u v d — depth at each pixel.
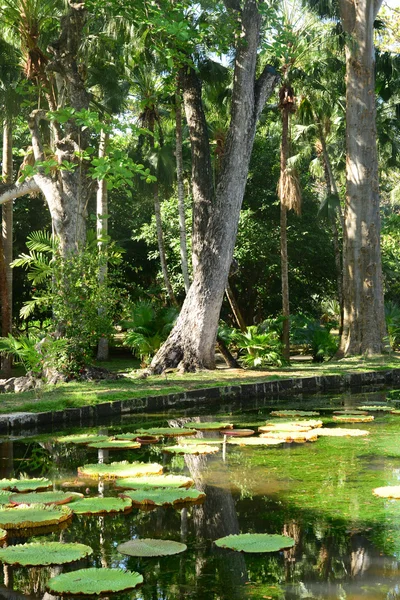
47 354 11.68
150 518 4.77
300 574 3.70
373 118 18.09
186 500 5.21
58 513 4.70
